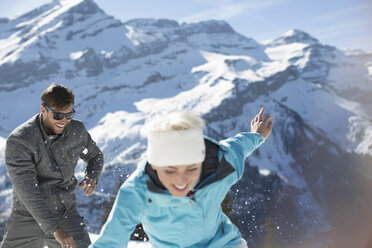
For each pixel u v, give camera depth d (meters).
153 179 1.32
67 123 2.36
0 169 101.56
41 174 2.38
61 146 2.41
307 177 182.38
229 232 1.61
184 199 1.33
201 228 1.45
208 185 1.36
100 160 2.70
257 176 107.88
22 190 2.23
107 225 1.30
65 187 2.49
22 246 2.46
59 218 2.47
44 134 2.32
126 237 1.32
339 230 136.75
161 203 1.33
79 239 2.48
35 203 2.23
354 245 123.06
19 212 2.44
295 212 135.75
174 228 1.39
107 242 1.30
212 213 1.45
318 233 125.50
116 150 169.50
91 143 2.64
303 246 114.94
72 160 2.49
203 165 1.36
